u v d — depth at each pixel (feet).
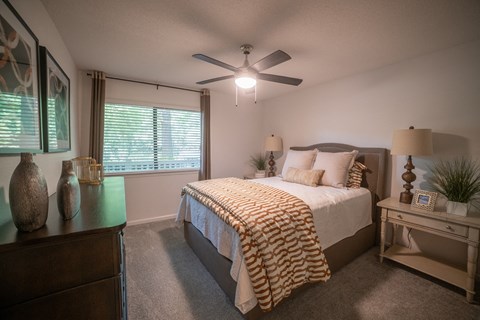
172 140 11.98
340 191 7.64
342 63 8.27
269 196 6.42
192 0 4.71
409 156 7.30
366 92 9.18
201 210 7.04
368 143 9.16
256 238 4.55
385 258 7.50
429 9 4.93
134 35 6.28
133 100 10.59
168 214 11.89
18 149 3.49
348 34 6.09
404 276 6.55
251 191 7.05
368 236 8.13
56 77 5.64
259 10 5.04
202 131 12.37
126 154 10.78
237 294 4.35
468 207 6.10
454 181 6.05
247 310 4.38
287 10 5.02
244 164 14.64
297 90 12.31
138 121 10.97
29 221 2.63
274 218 5.01
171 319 4.93
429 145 6.61
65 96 6.68
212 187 7.64
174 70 9.34
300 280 5.00
